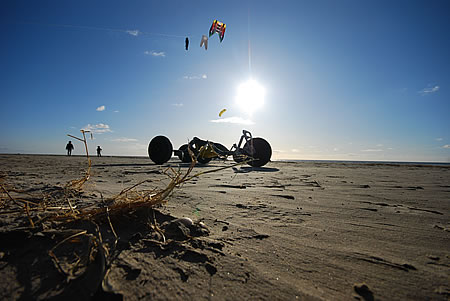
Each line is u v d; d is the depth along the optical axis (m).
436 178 5.52
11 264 1.13
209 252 1.34
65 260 1.17
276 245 1.48
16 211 1.75
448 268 1.22
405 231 1.77
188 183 4.21
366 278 1.12
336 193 3.35
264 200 2.81
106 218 1.69
